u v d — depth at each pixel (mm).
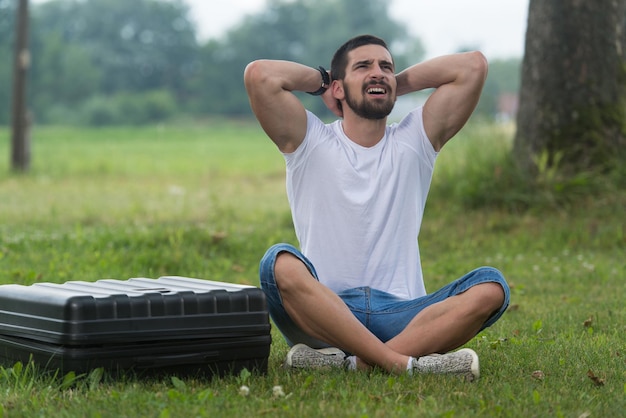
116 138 70812
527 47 13844
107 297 4938
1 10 72562
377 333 5500
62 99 135375
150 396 4699
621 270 10398
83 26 154625
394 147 5680
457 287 5355
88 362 4906
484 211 13688
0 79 122875
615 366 5734
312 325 5309
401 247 5605
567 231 12539
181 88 152750
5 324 5371
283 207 17828
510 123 15398
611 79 13586
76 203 18406
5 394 4891
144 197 20359
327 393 4852
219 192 22312
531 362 5789
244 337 5230
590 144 13547
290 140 5602
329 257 5566
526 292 9258
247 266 10969
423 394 4883
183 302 5078
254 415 4480
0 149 53531
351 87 5602
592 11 13492
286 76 5590
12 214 15766
